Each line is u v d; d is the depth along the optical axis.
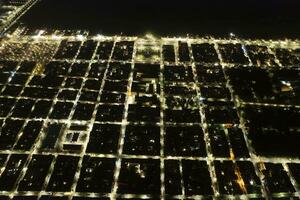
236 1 125.62
